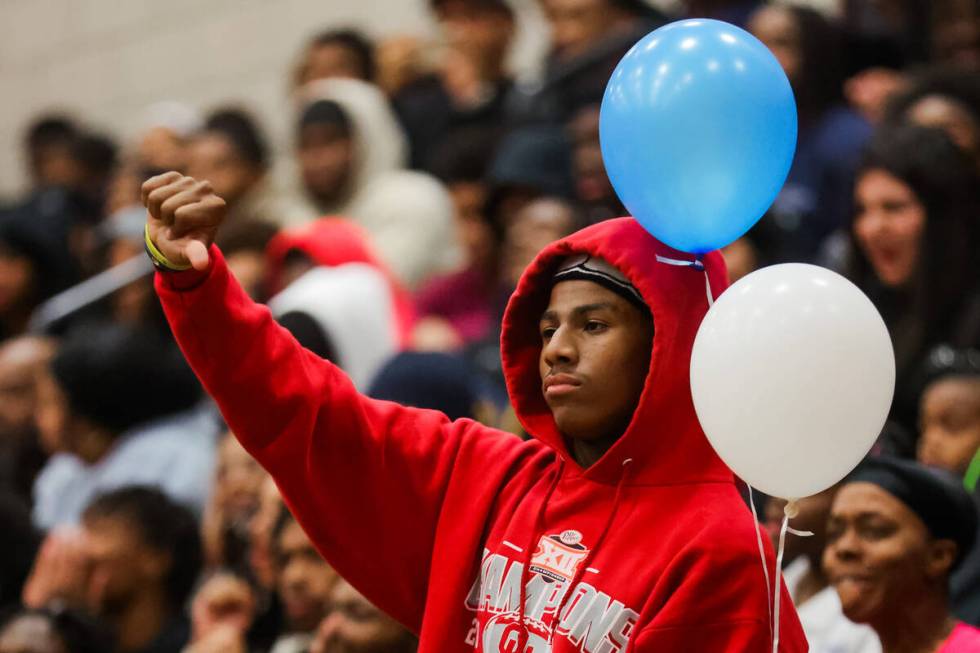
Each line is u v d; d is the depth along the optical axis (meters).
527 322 5.74
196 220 5.29
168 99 21.98
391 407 5.79
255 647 9.41
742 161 5.26
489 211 12.73
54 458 12.66
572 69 13.87
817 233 11.70
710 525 5.18
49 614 9.30
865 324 5.07
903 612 6.54
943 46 13.08
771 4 13.68
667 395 5.29
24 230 16.08
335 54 16.44
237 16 20.97
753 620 5.03
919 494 6.54
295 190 15.37
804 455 5.07
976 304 9.08
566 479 5.52
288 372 5.51
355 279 11.30
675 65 5.26
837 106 12.32
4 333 15.99
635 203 5.37
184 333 5.43
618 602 5.16
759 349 5.02
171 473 11.60
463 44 15.64
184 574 10.34
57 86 23.94
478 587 5.51
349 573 5.73
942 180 9.32
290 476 5.59
